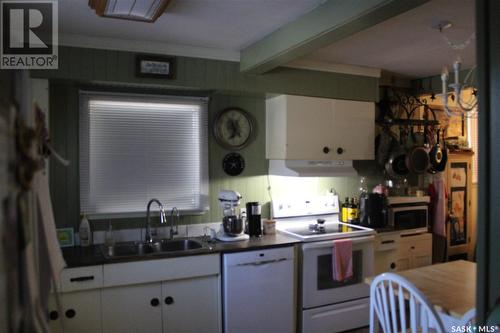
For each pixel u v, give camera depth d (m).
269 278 3.05
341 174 3.64
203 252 2.84
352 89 3.71
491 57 0.87
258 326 3.02
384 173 4.26
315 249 3.24
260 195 3.70
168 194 3.32
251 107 3.65
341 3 2.08
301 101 3.46
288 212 3.76
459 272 2.53
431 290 2.20
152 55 2.92
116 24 2.54
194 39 2.89
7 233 0.76
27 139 0.90
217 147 3.51
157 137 3.27
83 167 3.04
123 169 3.17
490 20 0.87
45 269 1.06
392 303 2.03
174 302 2.79
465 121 4.86
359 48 3.10
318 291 3.26
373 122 3.85
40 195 1.05
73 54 2.75
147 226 3.12
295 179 3.84
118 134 3.14
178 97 3.31
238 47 3.09
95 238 3.09
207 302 2.89
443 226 4.27
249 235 3.35
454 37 2.84
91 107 3.06
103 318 2.61
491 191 0.87
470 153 4.61
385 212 3.77
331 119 3.60
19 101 0.88
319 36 2.29
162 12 2.16
